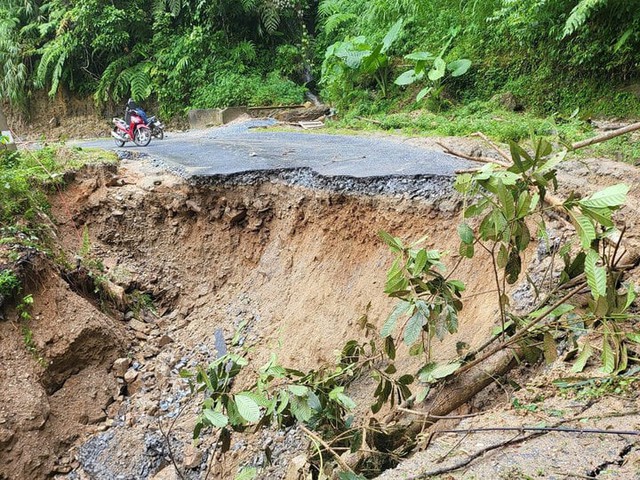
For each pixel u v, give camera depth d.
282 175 8.09
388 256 6.41
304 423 4.04
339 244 7.11
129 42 22.28
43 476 5.99
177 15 21.56
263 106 18.52
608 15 11.22
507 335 3.82
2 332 6.44
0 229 7.33
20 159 9.16
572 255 4.53
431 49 14.92
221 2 20.47
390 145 9.67
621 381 3.07
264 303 7.71
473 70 13.95
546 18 12.02
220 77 19.80
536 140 3.35
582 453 2.56
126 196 8.83
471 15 14.16
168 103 20.91
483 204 3.38
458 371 3.73
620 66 11.35
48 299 6.95
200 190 8.57
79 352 6.93
